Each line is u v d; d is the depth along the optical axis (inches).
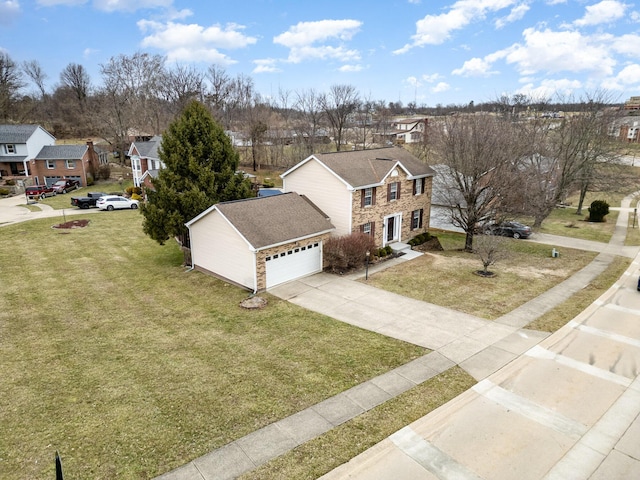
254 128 2426.2
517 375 500.4
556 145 1489.9
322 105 3245.6
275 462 361.7
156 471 352.2
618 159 1525.6
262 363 530.6
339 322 652.1
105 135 2883.9
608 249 1103.0
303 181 1027.9
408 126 3941.9
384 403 445.4
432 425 412.8
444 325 636.1
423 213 1178.0
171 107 3102.9
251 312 698.2
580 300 729.0
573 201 1979.6
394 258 997.8
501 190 1022.4
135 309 718.5
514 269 918.4
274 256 807.1
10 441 390.6
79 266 952.3
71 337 613.3
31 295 778.8
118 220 1430.9
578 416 428.1
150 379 497.0
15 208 1624.0
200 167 935.0
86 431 404.5
